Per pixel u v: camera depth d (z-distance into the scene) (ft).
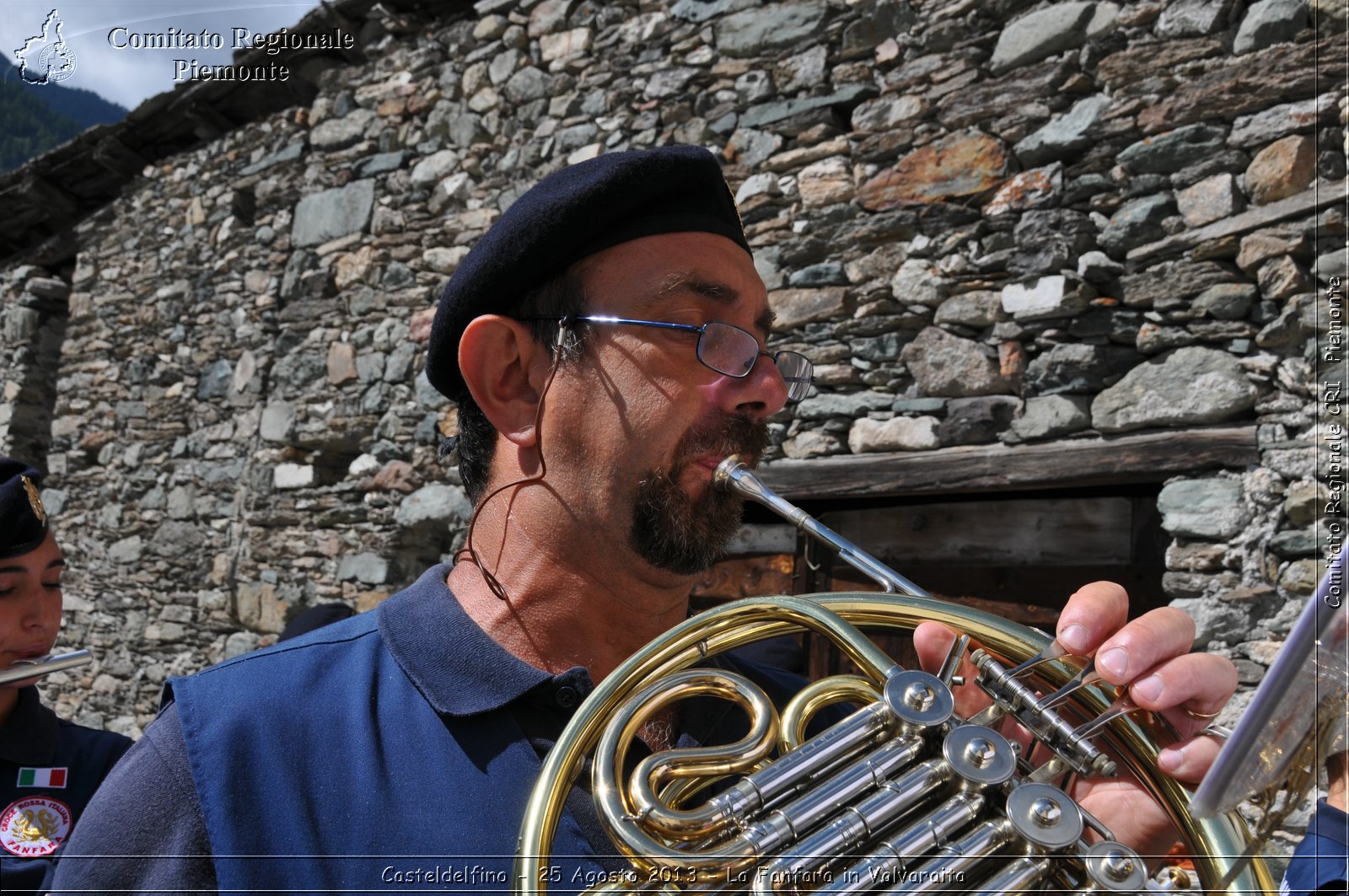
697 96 12.67
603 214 3.14
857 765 2.41
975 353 10.26
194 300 18.25
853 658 2.80
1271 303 8.66
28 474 6.36
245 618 16.17
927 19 10.97
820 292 11.33
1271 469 8.38
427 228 15.11
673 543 2.99
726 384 3.08
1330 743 2.09
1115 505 9.98
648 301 3.09
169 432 18.17
